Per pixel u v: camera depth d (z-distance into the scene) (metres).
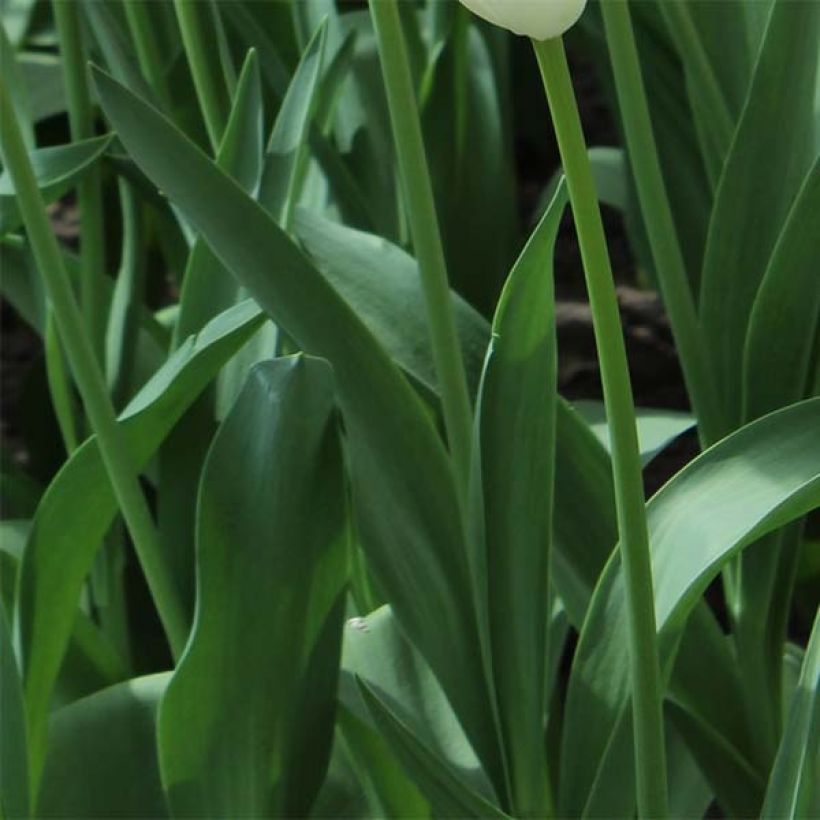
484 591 1.15
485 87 1.66
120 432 1.17
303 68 1.28
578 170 0.97
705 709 1.23
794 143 1.24
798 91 1.24
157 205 1.41
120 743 1.25
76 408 1.45
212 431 1.30
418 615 1.18
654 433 1.36
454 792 1.13
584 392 2.08
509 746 1.18
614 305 1.00
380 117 1.63
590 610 1.17
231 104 1.39
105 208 1.71
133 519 1.19
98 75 1.14
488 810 1.12
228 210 1.15
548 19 0.94
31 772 1.24
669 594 1.11
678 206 1.51
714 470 1.12
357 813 1.26
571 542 1.23
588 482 1.22
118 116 1.15
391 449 1.16
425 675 1.27
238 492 1.13
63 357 1.45
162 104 1.37
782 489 1.09
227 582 1.14
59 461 1.68
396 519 1.17
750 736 1.25
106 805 1.24
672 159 1.51
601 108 2.85
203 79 1.35
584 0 0.94
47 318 1.36
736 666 1.24
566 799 1.18
